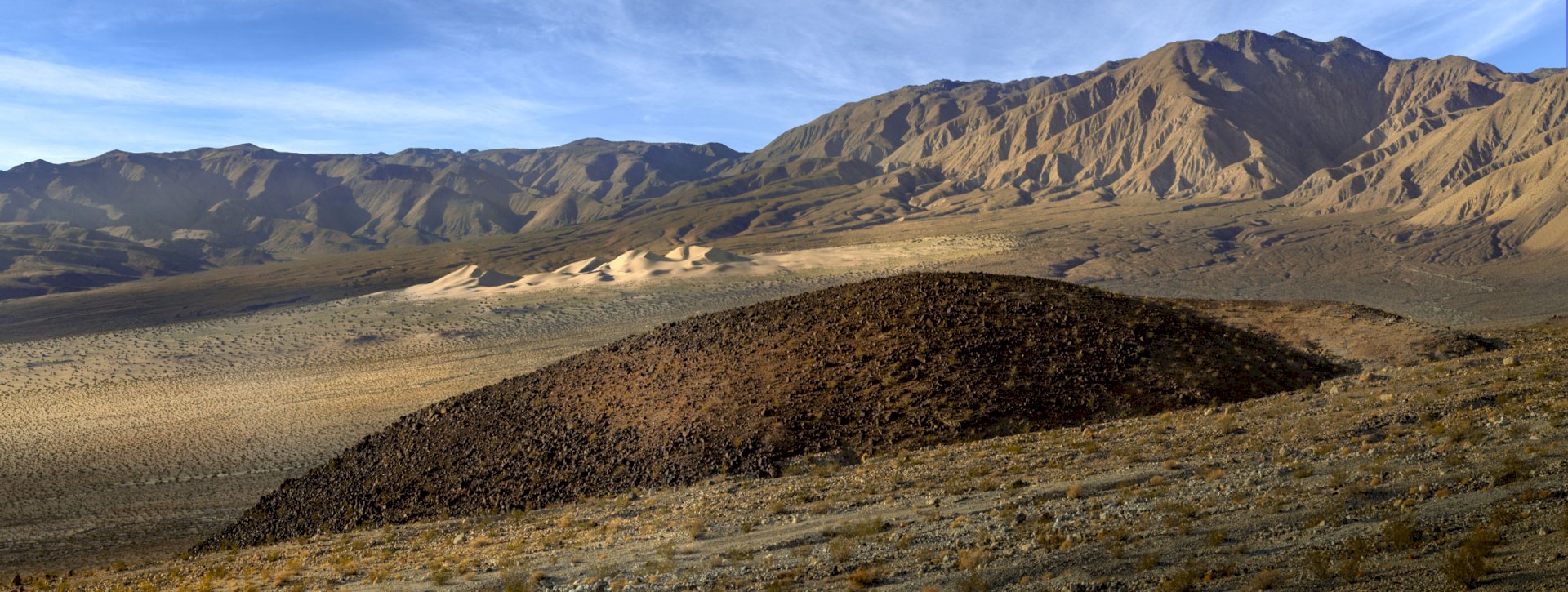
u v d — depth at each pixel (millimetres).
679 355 45219
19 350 169250
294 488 47500
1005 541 16250
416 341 155125
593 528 26016
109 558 48562
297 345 155625
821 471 30219
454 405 50125
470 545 26656
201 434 87312
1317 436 21859
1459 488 14414
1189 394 34406
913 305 43719
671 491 31531
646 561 19594
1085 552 14625
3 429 99000
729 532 21734
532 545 24688
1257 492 16922
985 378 36156
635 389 42719
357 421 87875
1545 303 151875
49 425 99500
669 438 36062
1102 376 36062
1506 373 25703
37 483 72188
